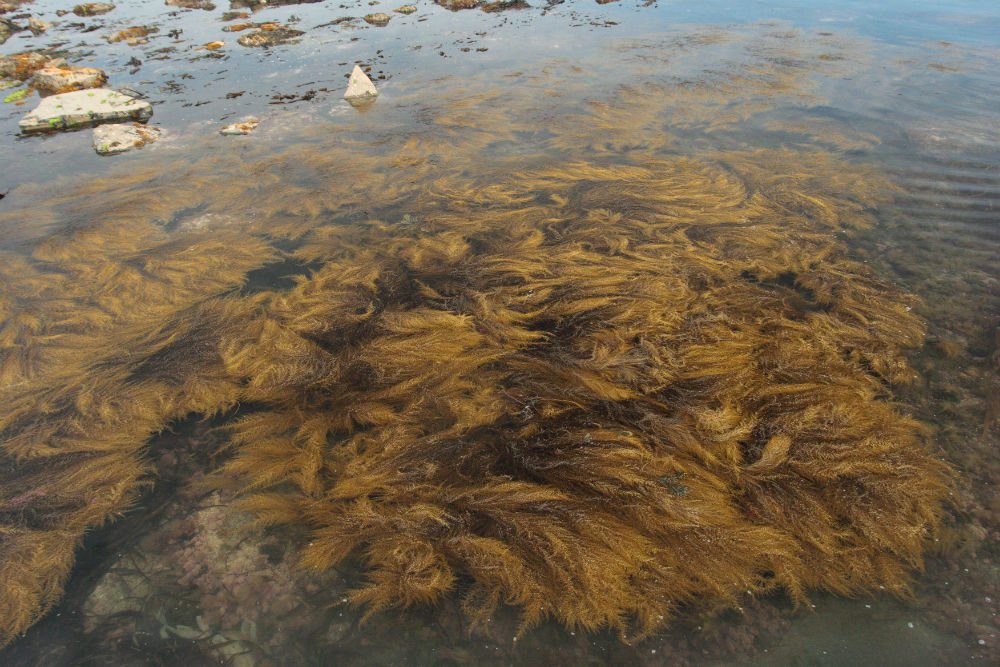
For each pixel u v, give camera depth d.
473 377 1.20
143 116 3.09
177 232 1.99
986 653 0.73
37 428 1.17
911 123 2.44
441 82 3.43
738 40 3.88
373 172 2.35
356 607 0.84
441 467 1.00
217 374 1.28
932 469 0.94
